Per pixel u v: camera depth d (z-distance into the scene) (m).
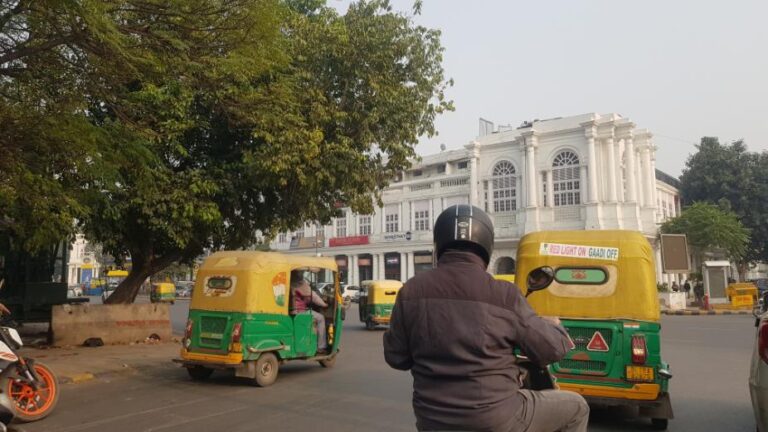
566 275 6.46
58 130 7.62
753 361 5.34
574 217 38.97
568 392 2.71
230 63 8.38
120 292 14.97
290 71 13.44
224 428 6.29
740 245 37.91
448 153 47.00
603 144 38.62
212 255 9.59
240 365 8.75
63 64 8.13
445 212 2.73
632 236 6.33
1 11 7.27
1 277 15.94
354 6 14.87
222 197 13.91
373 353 13.35
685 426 6.47
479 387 2.31
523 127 44.84
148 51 8.02
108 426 6.39
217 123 13.39
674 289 34.25
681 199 52.03
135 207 12.70
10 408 6.23
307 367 11.00
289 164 12.59
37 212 9.16
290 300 9.75
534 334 2.38
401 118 14.48
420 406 2.38
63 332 13.18
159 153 12.52
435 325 2.40
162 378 9.71
